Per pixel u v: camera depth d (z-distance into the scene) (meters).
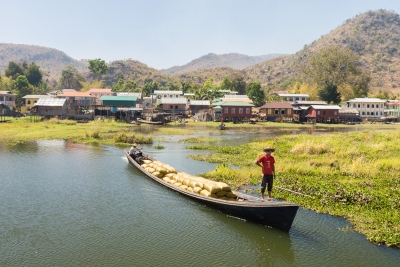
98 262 10.76
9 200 16.66
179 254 11.31
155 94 111.75
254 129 64.31
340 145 32.97
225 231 13.07
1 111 76.88
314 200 16.17
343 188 17.72
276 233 12.86
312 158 27.16
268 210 12.84
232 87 130.50
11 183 19.88
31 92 109.06
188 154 31.22
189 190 16.69
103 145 36.66
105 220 14.11
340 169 22.92
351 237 12.45
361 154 27.95
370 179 20.39
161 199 16.72
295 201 16.06
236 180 20.14
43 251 11.44
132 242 12.15
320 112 87.56
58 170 23.48
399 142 34.28
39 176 21.66
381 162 23.94
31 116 73.25
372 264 10.64
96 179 20.83
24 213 14.88
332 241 12.16
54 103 74.50
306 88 121.06
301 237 12.51
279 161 25.42
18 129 50.91
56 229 13.20
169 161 27.44
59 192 18.05
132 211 15.13
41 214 14.77
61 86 148.25
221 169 22.00
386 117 93.31
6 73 127.94
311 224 13.61
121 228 13.33
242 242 12.19
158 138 44.31
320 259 10.98
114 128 58.59
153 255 11.24
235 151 32.16
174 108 87.62
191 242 12.18
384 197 16.27
